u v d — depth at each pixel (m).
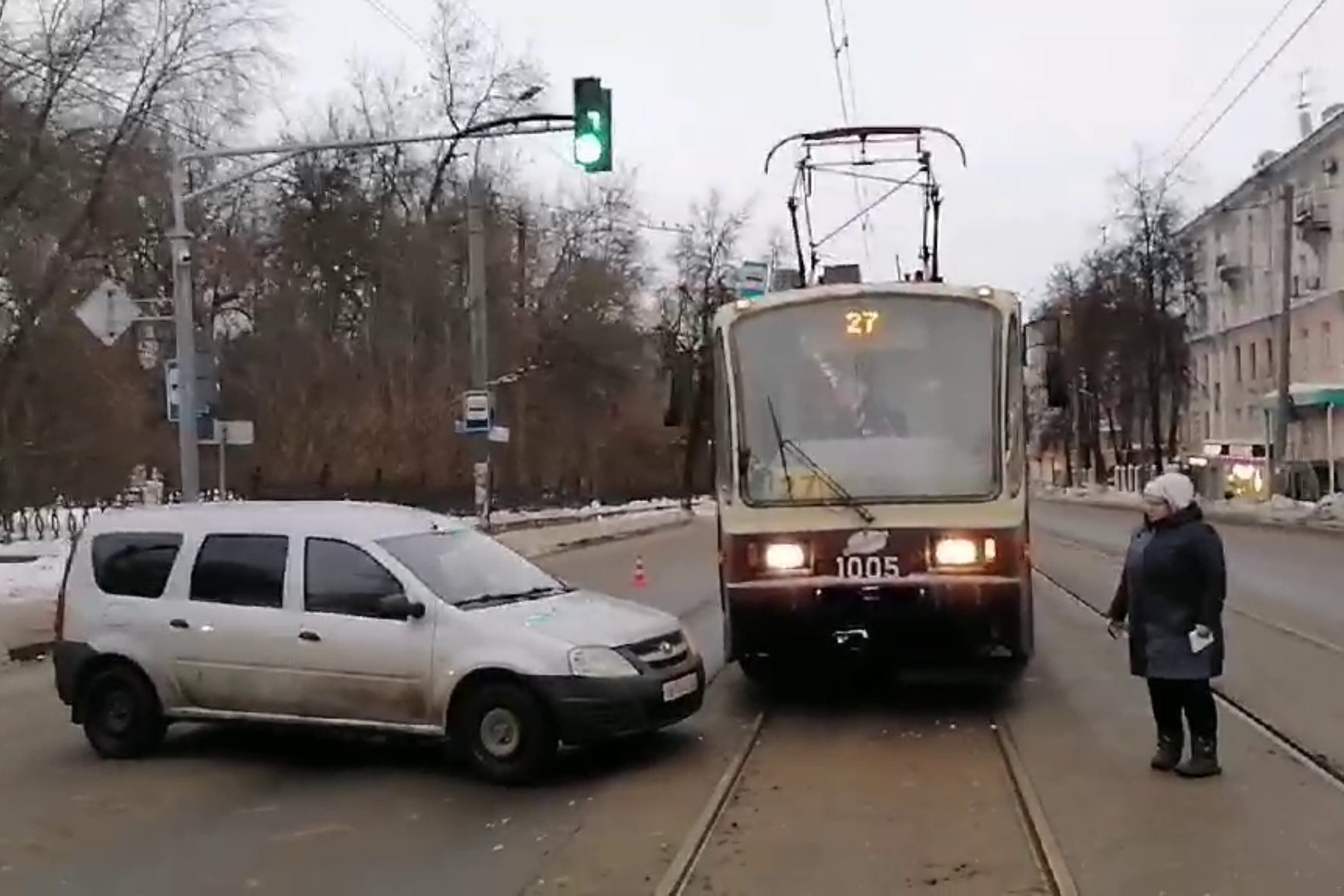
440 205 49.62
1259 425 72.56
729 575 11.17
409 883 7.02
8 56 29.89
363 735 9.91
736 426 11.40
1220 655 8.67
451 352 48.66
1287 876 6.68
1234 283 76.25
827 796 8.52
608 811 8.28
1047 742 9.95
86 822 8.50
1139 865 6.88
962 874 6.83
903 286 11.53
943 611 10.74
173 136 32.31
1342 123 61.50
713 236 66.88
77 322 32.41
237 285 48.59
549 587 10.48
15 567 23.64
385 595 9.72
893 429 11.21
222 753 10.45
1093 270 68.31
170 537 10.60
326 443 41.12
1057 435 95.06
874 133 17.50
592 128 18.11
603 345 57.78
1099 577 23.62
